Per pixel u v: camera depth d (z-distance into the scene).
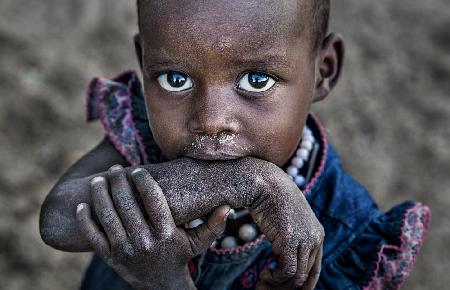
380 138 1.42
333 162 0.61
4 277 1.12
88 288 0.73
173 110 0.48
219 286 0.57
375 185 1.33
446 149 1.42
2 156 1.27
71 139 1.32
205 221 0.48
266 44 0.45
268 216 0.47
